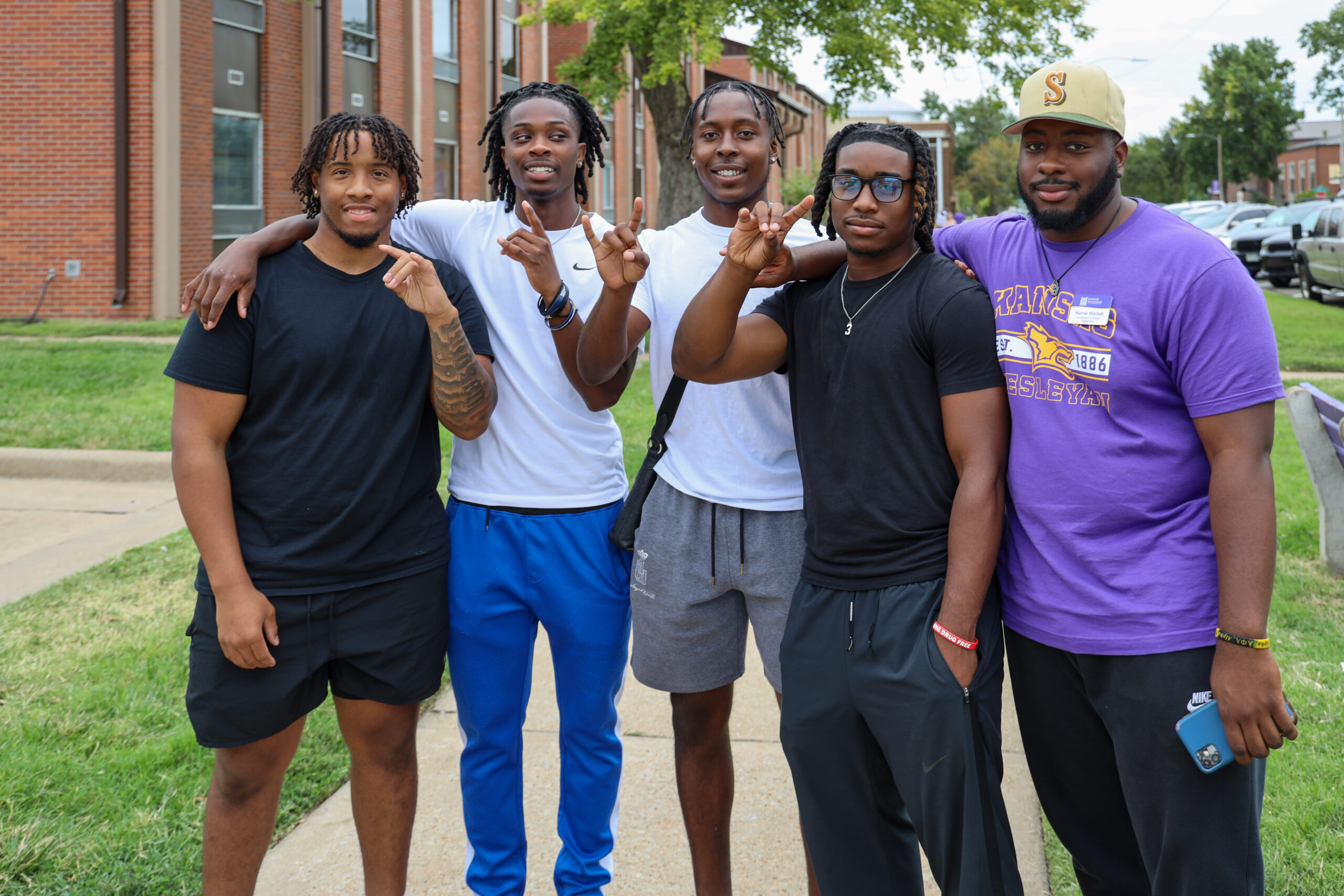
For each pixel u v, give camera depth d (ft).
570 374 8.93
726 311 7.74
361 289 8.44
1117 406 7.30
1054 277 7.52
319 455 8.19
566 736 9.62
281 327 8.14
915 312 7.59
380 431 8.39
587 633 9.43
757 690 14.43
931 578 7.60
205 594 8.20
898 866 8.30
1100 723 7.89
